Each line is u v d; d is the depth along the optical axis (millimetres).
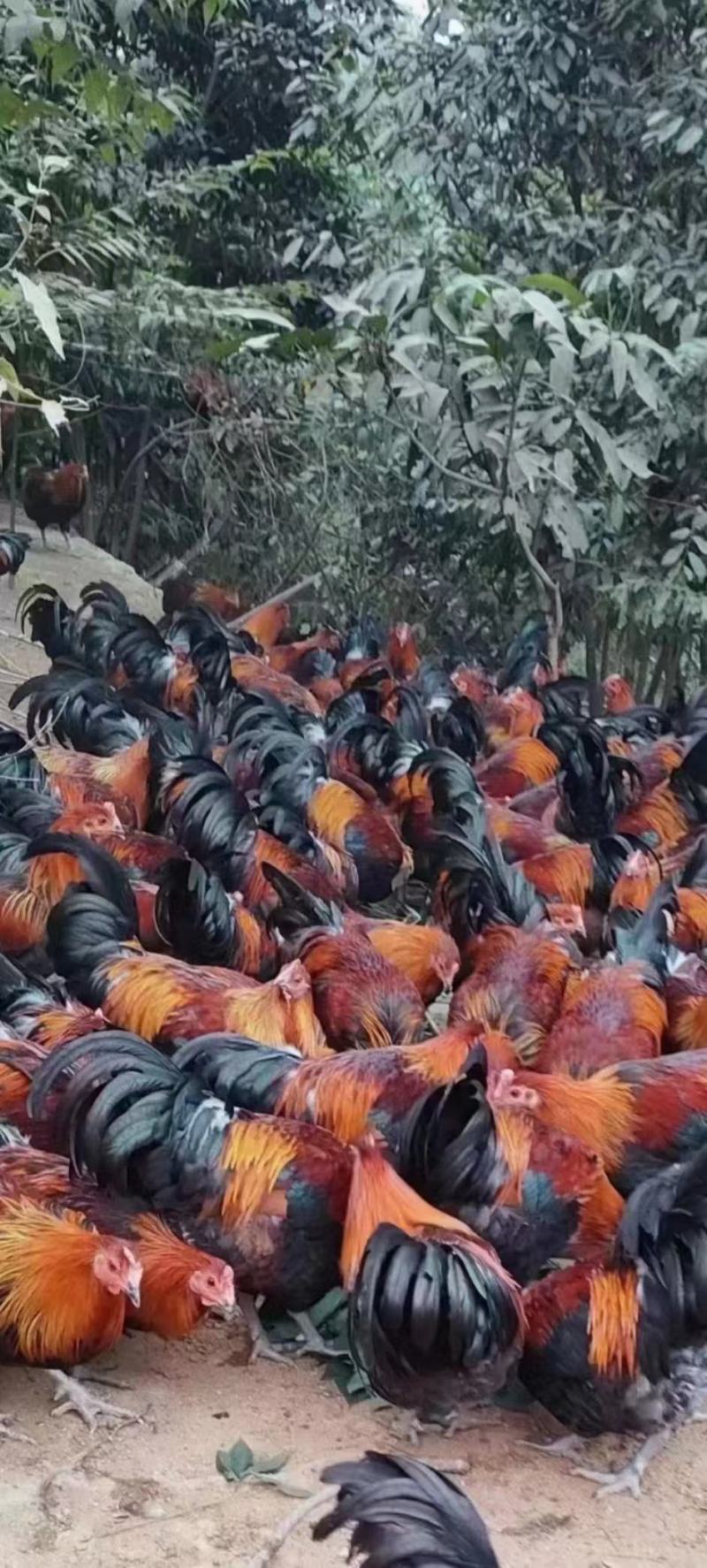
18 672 9172
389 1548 2473
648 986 5324
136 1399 3926
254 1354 4164
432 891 6934
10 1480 3543
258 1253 3979
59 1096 4254
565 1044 5117
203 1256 3869
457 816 7184
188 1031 4941
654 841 7953
